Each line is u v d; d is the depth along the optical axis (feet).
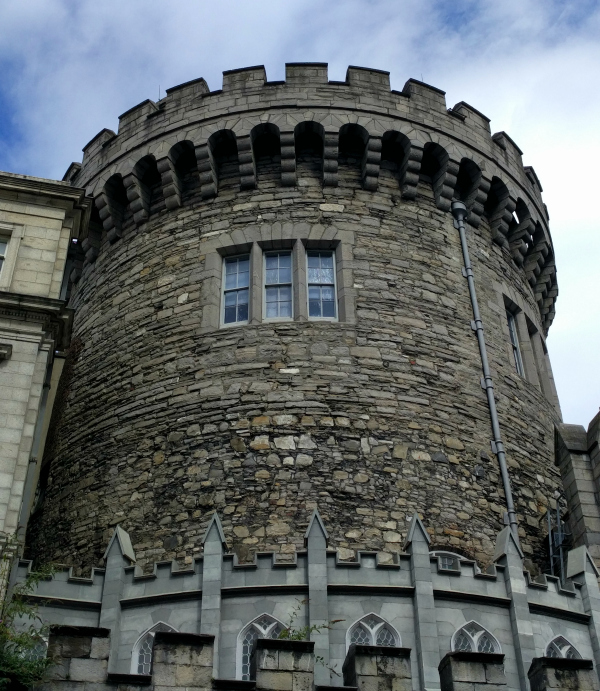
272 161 79.92
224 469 64.49
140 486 66.44
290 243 75.41
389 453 65.67
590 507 64.39
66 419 75.77
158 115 83.05
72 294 87.20
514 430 73.41
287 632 47.29
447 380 71.46
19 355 58.44
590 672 43.70
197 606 52.47
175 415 68.44
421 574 53.06
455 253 79.71
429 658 50.31
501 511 67.31
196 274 75.20
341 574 53.26
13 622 49.60
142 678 41.09
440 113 83.51
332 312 73.10
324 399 67.21
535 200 89.92
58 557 67.26
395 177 81.00
